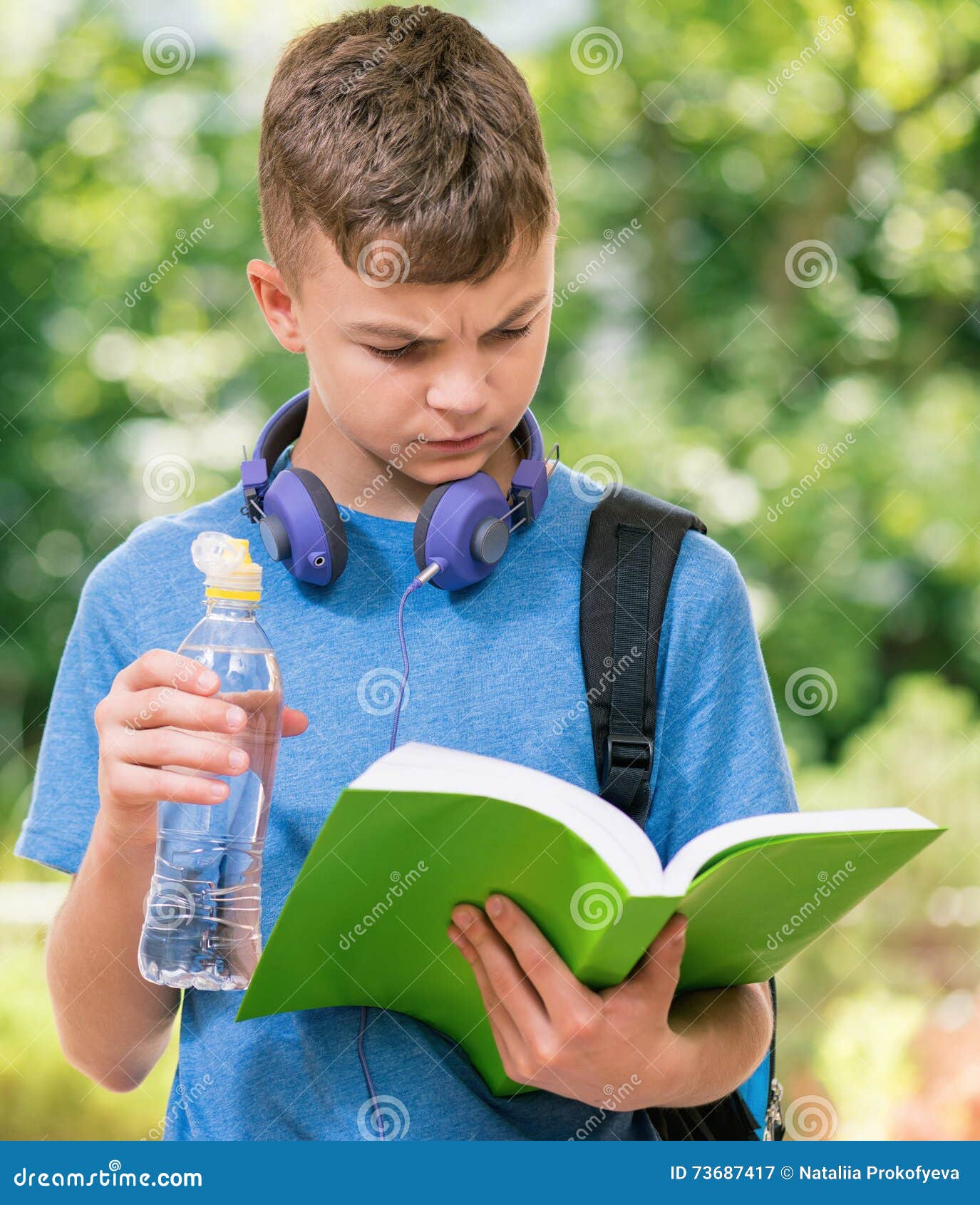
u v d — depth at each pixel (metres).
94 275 7.14
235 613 1.37
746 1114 1.44
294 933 1.17
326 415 1.51
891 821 1.15
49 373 7.06
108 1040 1.50
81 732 1.51
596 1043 1.20
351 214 1.26
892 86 7.37
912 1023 4.52
